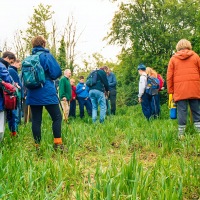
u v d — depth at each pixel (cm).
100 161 427
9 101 505
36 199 274
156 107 934
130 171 305
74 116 1198
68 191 305
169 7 1888
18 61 739
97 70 895
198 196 301
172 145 484
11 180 320
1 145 511
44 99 503
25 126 730
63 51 2720
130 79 2081
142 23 1983
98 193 265
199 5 1880
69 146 500
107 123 762
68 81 1023
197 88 574
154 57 1930
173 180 292
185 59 583
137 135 585
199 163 373
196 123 595
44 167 341
